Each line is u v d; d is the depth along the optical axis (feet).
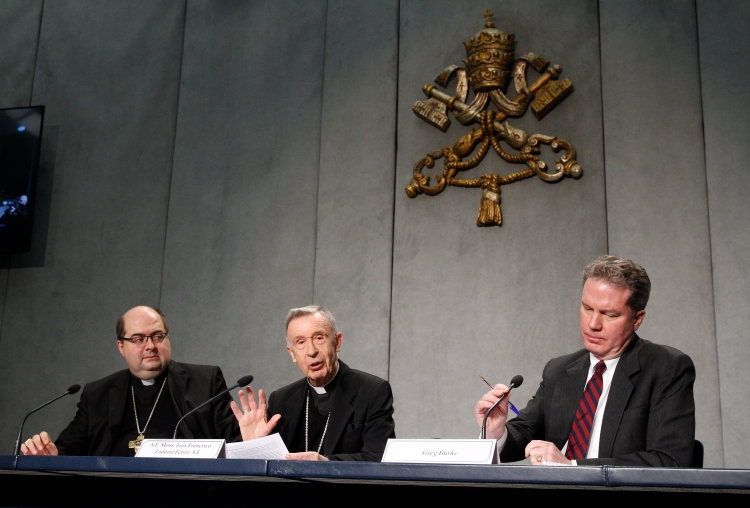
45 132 18.25
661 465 7.73
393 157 15.76
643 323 13.58
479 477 5.75
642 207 14.03
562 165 14.57
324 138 16.26
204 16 17.90
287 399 10.71
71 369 16.84
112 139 17.84
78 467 6.84
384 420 10.20
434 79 15.89
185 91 17.61
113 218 17.42
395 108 16.01
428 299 14.94
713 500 5.75
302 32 17.12
